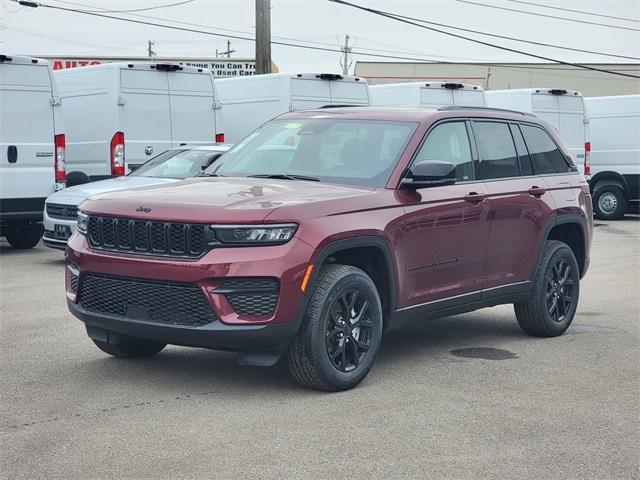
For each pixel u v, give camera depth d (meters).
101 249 6.04
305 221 5.75
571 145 21.58
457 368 6.82
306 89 17.47
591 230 8.77
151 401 5.81
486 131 7.64
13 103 13.11
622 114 22.59
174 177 12.44
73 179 14.66
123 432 5.18
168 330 5.71
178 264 5.65
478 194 7.20
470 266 7.16
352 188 6.40
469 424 5.42
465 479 4.54
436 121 7.09
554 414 5.66
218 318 5.59
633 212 23.52
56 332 7.99
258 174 6.91
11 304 9.40
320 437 5.12
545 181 8.11
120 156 14.70
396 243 6.39
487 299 7.39
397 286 6.46
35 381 6.30
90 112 15.05
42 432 5.18
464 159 7.29
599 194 22.86
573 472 4.68
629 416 5.65
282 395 5.96
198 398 5.88
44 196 13.44
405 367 6.82
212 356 7.10
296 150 7.04
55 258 13.35
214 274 5.57
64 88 15.53
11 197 13.15
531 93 21.03
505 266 7.56
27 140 13.25
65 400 5.83
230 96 18.20
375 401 5.85
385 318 6.47
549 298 8.02
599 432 5.33
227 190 6.16
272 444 4.99
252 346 5.65
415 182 6.54
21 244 14.56
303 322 5.80
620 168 22.64
